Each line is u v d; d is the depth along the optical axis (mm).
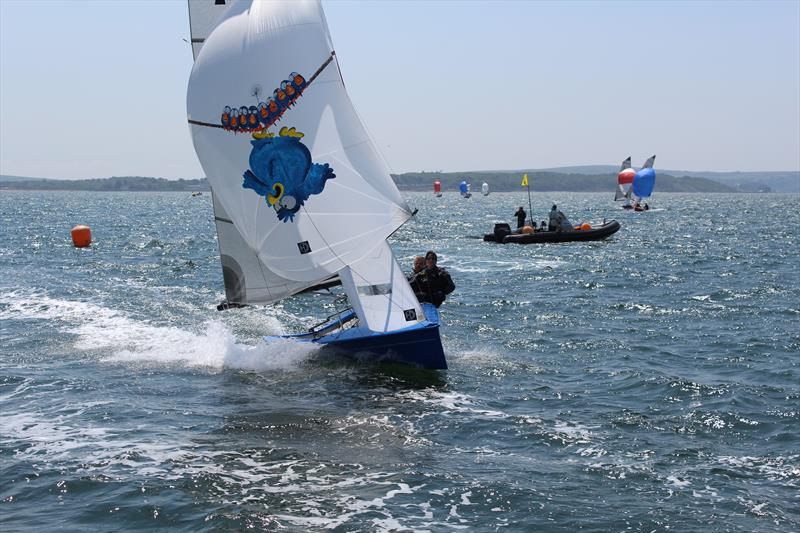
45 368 15617
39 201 161625
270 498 9797
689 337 19016
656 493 9922
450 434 12000
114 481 10203
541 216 87250
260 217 16203
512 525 9125
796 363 16406
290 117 15789
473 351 17453
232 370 15508
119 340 18047
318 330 17109
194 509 9469
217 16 16719
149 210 109625
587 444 11602
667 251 40969
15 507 9531
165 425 12336
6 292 24891
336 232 15977
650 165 86688
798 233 56938
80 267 32750
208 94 15969
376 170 16031
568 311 22531
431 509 9523
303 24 15734
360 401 13547
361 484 10195
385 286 15758
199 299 24094
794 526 9047
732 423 12500
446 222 72812
